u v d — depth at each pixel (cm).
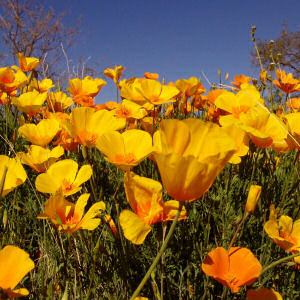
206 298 30
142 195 24
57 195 24
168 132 16
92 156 42
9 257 18
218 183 44
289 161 50
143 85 44
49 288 24
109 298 29
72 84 53
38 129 38
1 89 53
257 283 30
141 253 34
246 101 42
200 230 39
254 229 38
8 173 22
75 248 30
